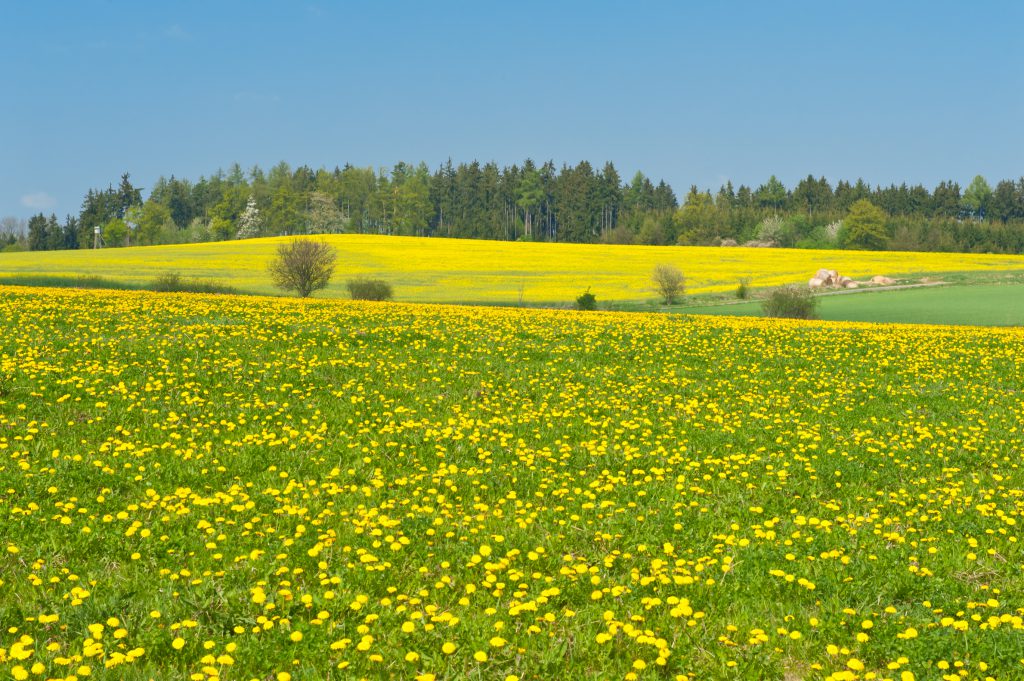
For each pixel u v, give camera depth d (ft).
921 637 22.70
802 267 353.51
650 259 379.35
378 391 59.16
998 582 27.68
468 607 24.94
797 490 39.27
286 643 22.06
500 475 39.81
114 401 50.16
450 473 39.37
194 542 29.07
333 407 52.95
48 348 65.46
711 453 45.37
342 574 26.89
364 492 35.60
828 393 64.85
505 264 343.46
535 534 31.76
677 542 31.30
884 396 64.80
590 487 38.04
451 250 399.03
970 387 69.21
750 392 65.10
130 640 21.90
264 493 34.83
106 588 24.94
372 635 22.88
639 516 34.01
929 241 565.53
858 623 23.98
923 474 42.47
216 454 40.73
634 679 20.40
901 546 30.76
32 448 39.75
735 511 35.37
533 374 68.69
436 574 27.81
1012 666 21.26
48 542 28.35
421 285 269.85
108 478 35.60
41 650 21.17
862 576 27.78
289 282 206.90
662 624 23.89
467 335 88.74
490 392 61.31
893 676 21.21
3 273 267.39
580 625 23.86
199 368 61.82
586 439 48.03
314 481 36.76
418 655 21.49
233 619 23.25
